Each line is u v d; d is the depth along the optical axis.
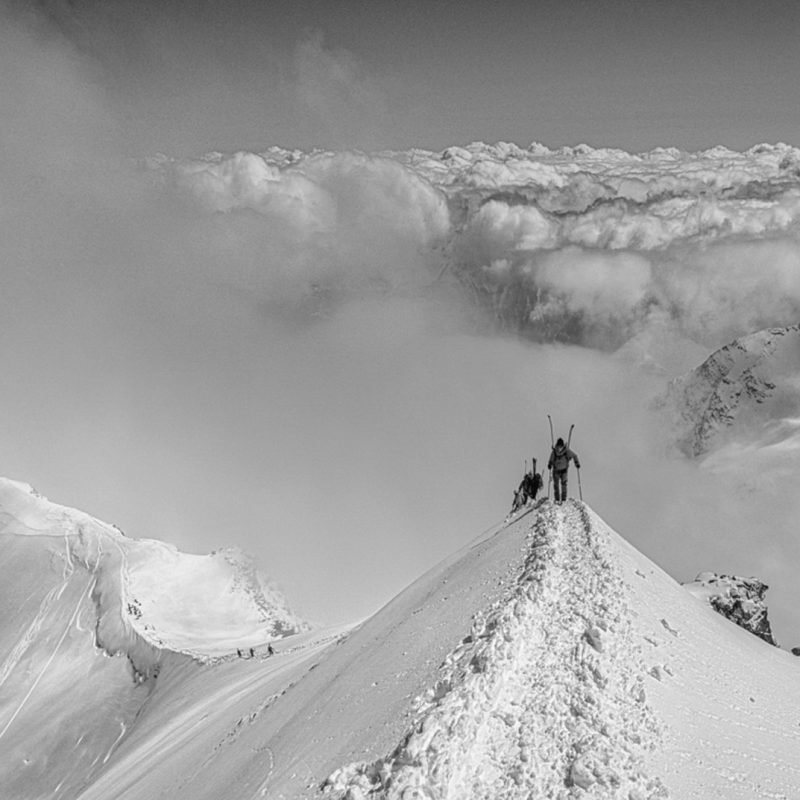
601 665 18.02
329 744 21.25
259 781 23.53
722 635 27.86
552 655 18.72
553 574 25.03
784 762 17.30
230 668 80.69
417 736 15.15
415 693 19.27
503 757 14.76
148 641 114.00
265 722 33.25
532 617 20.56
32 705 111.00
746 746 17.53
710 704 19.34
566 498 37.44
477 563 32.22
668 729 16.69
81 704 106.06
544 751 14.81
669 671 20.06
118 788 48.62
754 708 20.61
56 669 118.31
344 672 28.69
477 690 16.48
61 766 95.50
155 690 103.31
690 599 32.00
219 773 31.23
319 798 15.95
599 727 15.66
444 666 19.33
